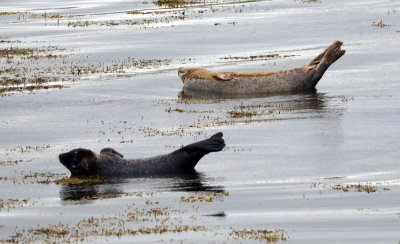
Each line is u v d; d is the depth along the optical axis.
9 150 46.75
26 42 96.69
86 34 101.44
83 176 40.00
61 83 70.75
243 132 48.72
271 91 65.44
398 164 39.84
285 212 32.31
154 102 61.78
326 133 47.34
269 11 115.31
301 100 60.06
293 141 45.66
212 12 117.94
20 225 31.52
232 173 39.31
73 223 31.61
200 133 48.97
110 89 67.62
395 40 85.81
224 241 28.66
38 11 133.00
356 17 104.12
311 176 38.12
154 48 88.62
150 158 40.41
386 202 33.25
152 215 32.41
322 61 64.81
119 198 35.56
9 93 66.81
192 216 32.09
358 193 34.81
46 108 60.28
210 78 67.25
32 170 41.66
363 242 28.09
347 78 67.62
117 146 46.25
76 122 54.72
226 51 85.56
